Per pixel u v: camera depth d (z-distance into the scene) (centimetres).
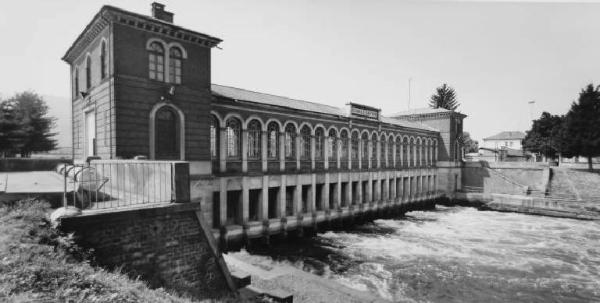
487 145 8819
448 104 7231
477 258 2084
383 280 1698
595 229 2950
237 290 1003
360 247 2298
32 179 1691
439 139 4712
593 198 3609
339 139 2934
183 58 1670
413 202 4075
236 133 2120
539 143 5397
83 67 1872
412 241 2488
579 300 1518
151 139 1542
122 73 1454
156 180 965
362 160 3269
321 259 2027
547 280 1747
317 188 2952
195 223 898
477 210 4097
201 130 1745
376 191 3472
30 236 688
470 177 4741
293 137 2525
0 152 3916
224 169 2000
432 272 1831
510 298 1528
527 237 2650
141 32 1521
